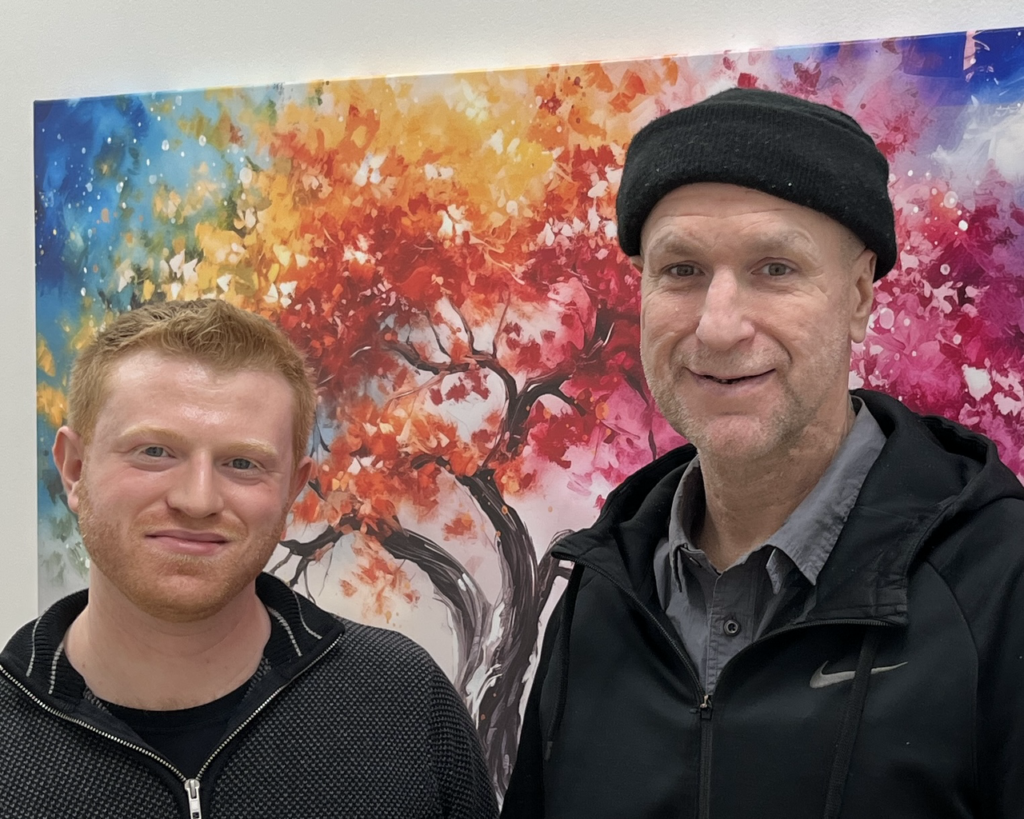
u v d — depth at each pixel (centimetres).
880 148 143
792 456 107
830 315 104
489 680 161
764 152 99
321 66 167
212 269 171
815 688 101
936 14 142
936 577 99
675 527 115
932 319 143
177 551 97
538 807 122
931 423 118
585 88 154
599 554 116
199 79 173
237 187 170
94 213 176
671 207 105
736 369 103
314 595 169
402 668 116
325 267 166
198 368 100
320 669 112
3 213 183
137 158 174
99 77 178
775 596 108
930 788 94
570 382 157
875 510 104
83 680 102
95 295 176
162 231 173
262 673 109
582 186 155
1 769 97
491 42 160
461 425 162
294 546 170
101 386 100
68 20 179
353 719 109
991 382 141
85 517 99
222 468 100
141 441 97
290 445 106
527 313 158
